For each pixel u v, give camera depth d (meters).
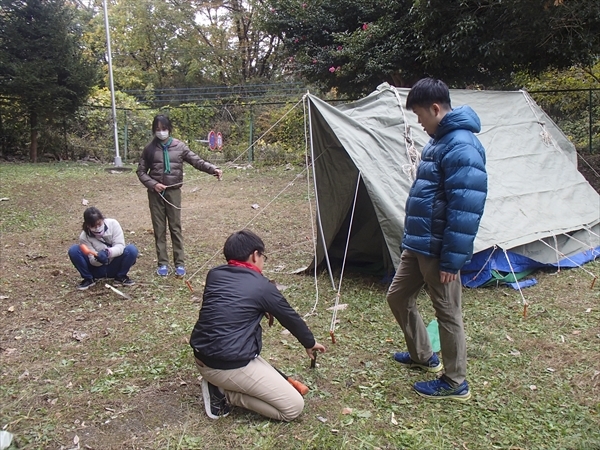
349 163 4.75
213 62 24.23
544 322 4.12
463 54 8.45
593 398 3.04
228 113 17.80
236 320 2.71
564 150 6.71
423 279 2.98
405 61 9.66
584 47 7.79
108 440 2.66
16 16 13.35
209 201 9.44
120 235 4.96
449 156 2.67
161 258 5.31
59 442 2.64
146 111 17.23
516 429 2.75
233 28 24.73
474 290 4.85
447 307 2.88
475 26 7.95
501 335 3.90
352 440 2.66
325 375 3.31
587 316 4.23
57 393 3.10
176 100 20.36
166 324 4.11
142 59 24.73
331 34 10.60
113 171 12.84
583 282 5.02
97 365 3.46
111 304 4.54
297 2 10.82
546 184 5.86
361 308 4.42
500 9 7.80
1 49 13.31
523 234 5.14
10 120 14.23
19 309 4.41
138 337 3.87
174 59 24.73
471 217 2.64
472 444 2.62
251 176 12.27
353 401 3.02
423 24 8.48
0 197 8.94
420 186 2.82
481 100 6.26
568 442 2.62
